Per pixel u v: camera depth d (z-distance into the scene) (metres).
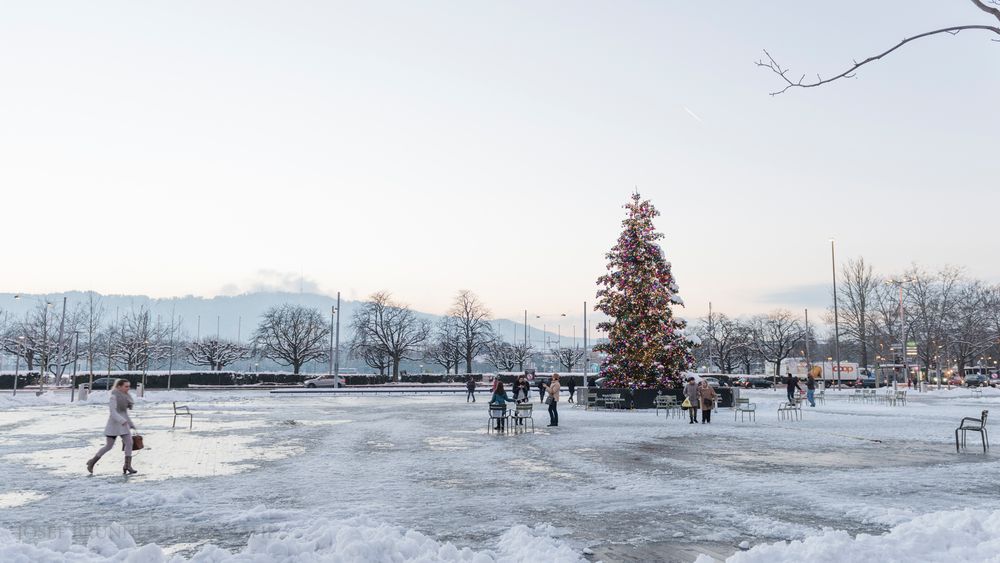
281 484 12.60
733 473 13.84
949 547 7.02
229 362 113.56
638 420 28.61
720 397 37.66
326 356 104.38
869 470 14.24
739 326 108.12
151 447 18.78
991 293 84.25
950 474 13.62
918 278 80.62
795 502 10.65
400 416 31.39
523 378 26.69
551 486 12.31
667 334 37.78
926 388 64.00
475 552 7.63
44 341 80.31
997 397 51.47
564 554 7.29
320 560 6.55
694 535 8.55
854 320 80.25
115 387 14.11
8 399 41.28
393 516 9.71
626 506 10.38
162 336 115.00
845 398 48.06
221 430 24.17
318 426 25.86
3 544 6.93
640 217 38.81
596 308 39.22
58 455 16.97
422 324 106.12
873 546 6.84
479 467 14.84
